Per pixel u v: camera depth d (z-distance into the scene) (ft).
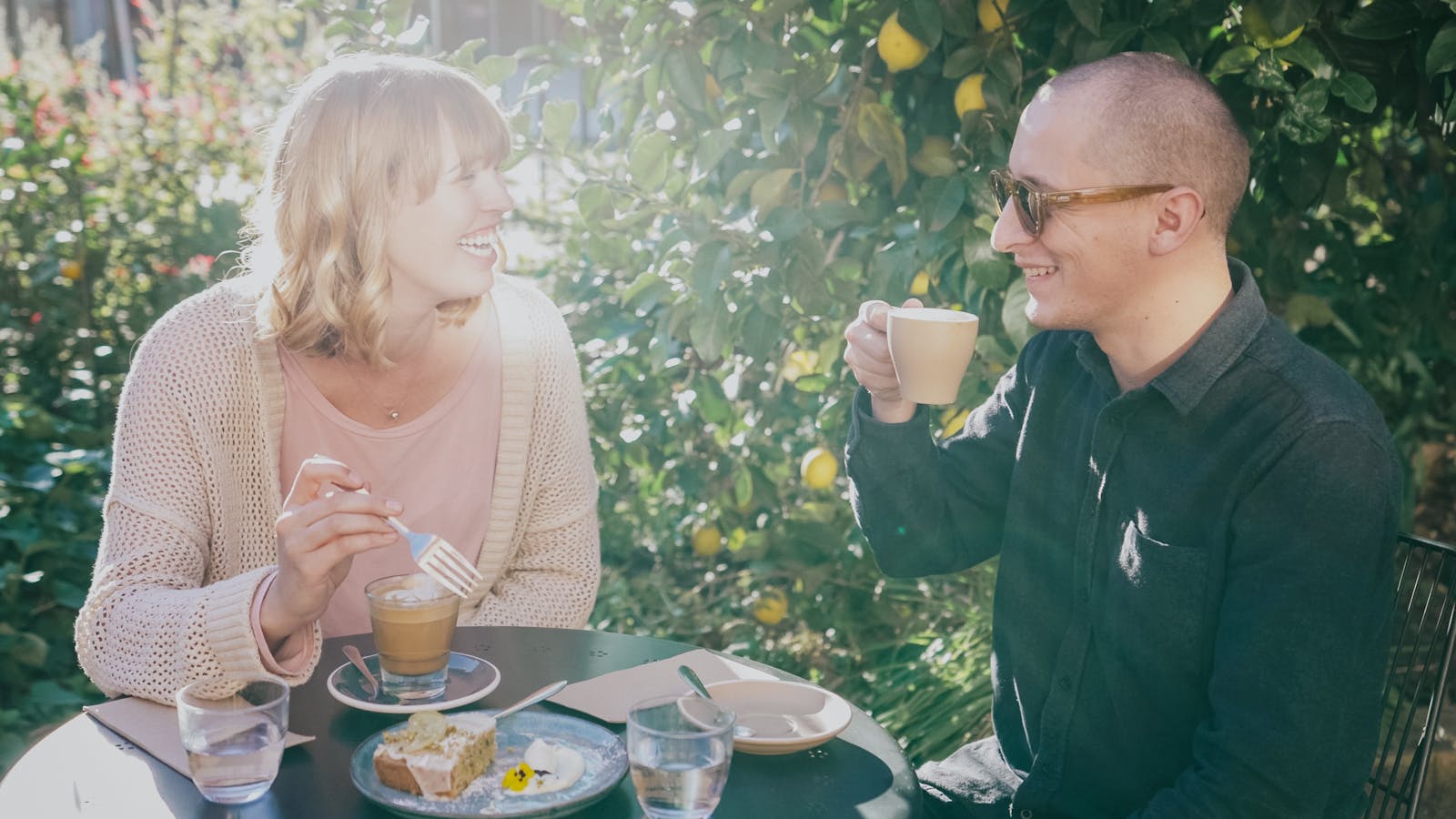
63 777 4.82
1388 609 5.65
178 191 16.69
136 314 15.53
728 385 10.64
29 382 14.89
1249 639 5.37
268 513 6.98
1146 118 5.63
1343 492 5.34
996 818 6.57
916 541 7.08
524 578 7.48
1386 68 8.71
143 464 6.42
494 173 6.65
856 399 7.00
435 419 7.20
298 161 6.46
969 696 10.61
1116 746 6.13
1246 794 5.25
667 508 13.05
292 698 5.53
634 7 9.41
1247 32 8.32
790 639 12.72
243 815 4.53
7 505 12.30
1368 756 5.82
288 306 6.69
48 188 15.81
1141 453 5.98
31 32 20.99
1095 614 6.19
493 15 26.05
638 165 9.57
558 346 7.63
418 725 4.74
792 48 9.47
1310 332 11.57
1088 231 5.78
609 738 5.06
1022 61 9.18
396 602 5.41
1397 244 11.33
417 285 6.71
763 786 4.89
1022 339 8.65
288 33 21.42
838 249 9.88
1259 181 9.67
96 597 6.00
